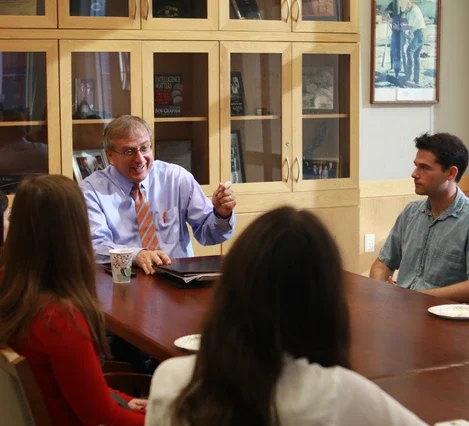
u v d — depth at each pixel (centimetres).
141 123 335
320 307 113
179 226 347
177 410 114
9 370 159
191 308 233
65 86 400
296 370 113
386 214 511
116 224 334
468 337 204
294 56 437
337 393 112
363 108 500
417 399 160
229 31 423
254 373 111
